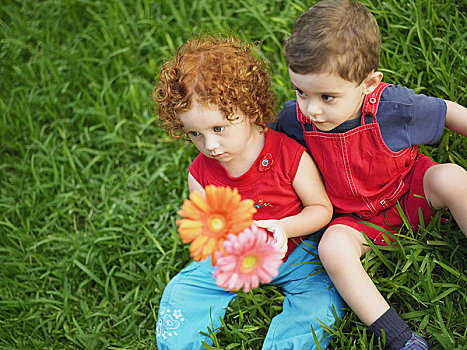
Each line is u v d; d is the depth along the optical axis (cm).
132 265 227
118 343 206
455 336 175
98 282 225
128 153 271
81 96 290
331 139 178
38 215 254
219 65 165
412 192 187
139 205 243
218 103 161
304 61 152
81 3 317
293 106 189
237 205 133
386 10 250
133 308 214
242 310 197
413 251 187
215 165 190
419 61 233
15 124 287
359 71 154
